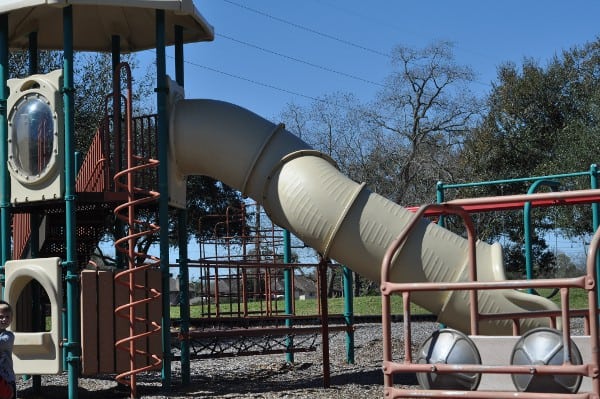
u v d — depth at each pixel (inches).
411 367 231.8
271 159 397.4
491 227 1429.6
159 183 397.1
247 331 417.7
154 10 435.8
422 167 1732.3
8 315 279.6
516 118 1577.3
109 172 405.1
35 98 383.2
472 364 227.9
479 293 359.3
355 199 374.0
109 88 1029.8
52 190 377.1
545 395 212.4
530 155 1556.3
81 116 1005.8
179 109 413.7
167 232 395.5
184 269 415.2
